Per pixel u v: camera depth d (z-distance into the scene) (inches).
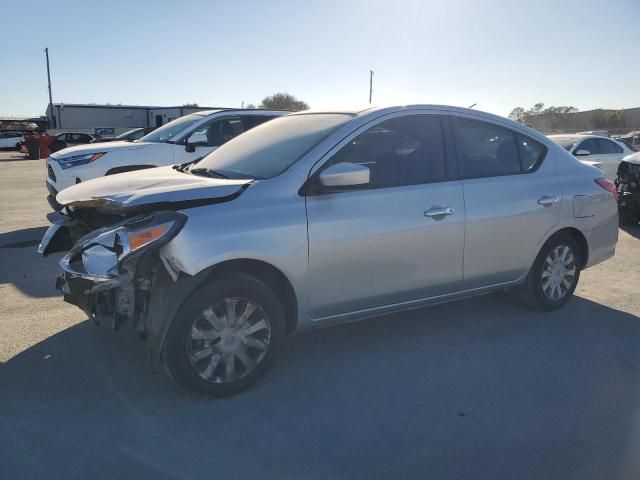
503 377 150.8
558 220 189.6
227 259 131.6
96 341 168.4
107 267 131.1
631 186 361.1
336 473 110.2
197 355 133.0
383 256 154.5
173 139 359.9
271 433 123.2
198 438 120.9
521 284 192.9
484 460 115.0
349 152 153.1
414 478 109.1
